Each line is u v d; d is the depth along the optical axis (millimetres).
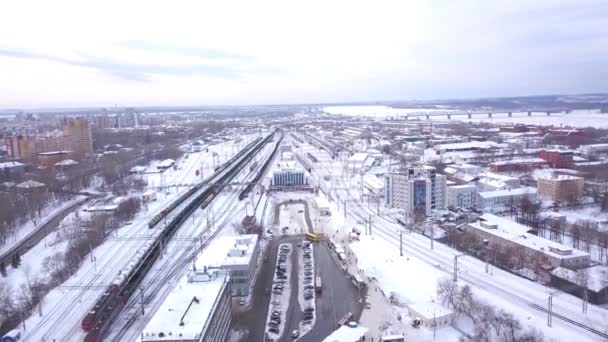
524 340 192125
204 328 170875
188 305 185750
